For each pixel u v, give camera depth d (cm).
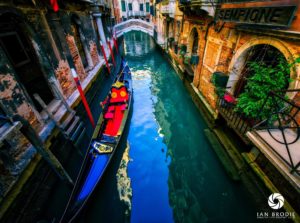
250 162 401
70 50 648
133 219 424
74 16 723
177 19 1081
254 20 355
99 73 966
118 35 2228
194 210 444
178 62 1089
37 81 481
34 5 443
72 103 593
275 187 343
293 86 303
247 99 379
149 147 633
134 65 1537
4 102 337
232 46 466
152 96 988
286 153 266
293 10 271
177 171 552
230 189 443
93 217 405
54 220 370
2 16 380
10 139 317
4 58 338
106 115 604
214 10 525
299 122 302
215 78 508
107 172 463
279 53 356
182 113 848
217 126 589
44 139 409
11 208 301
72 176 472
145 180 518
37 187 365
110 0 1941
